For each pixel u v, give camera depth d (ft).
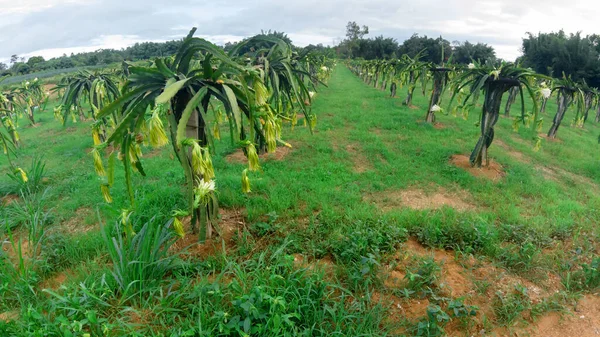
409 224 13.00
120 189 16.10
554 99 63.52
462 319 8.53
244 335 6.81
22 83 47.65
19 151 26.25
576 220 14.46
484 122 19.34
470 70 19.15
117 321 7.50
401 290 9.45
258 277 8.70
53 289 9.25
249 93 8.43
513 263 10.94
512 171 19.93
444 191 17.30
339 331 7.64
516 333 8.48
